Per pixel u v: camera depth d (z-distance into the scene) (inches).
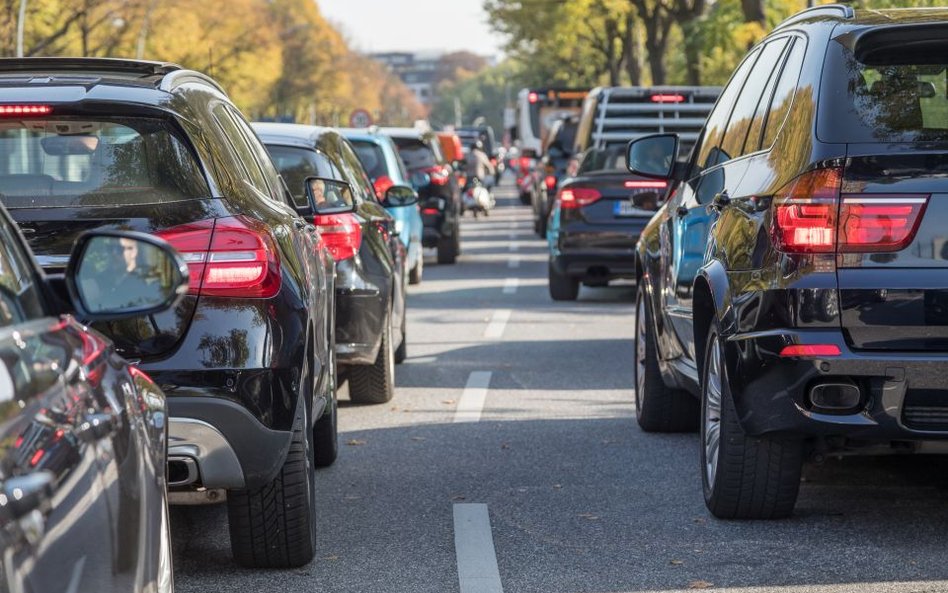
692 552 673.0
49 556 300.7
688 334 823.7
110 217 574.9
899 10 699.4
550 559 666.8
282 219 657.6
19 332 324.8
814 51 674.2
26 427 299.4
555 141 3358.8
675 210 889.5
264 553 642.8
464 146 6082.7
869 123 631.8
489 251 3132.4
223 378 569.0
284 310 592.4
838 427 628.1
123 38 6712.6
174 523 754.8
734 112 808.3
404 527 735.7
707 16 3757.4
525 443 968.3
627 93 2358.5
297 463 629.3
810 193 627.2
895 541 684.1
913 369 617.3
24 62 648.4
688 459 904.3
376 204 1228.5
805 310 626.2
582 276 1971.0
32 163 589.6
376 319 1063.0
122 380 382.6
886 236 620.7
